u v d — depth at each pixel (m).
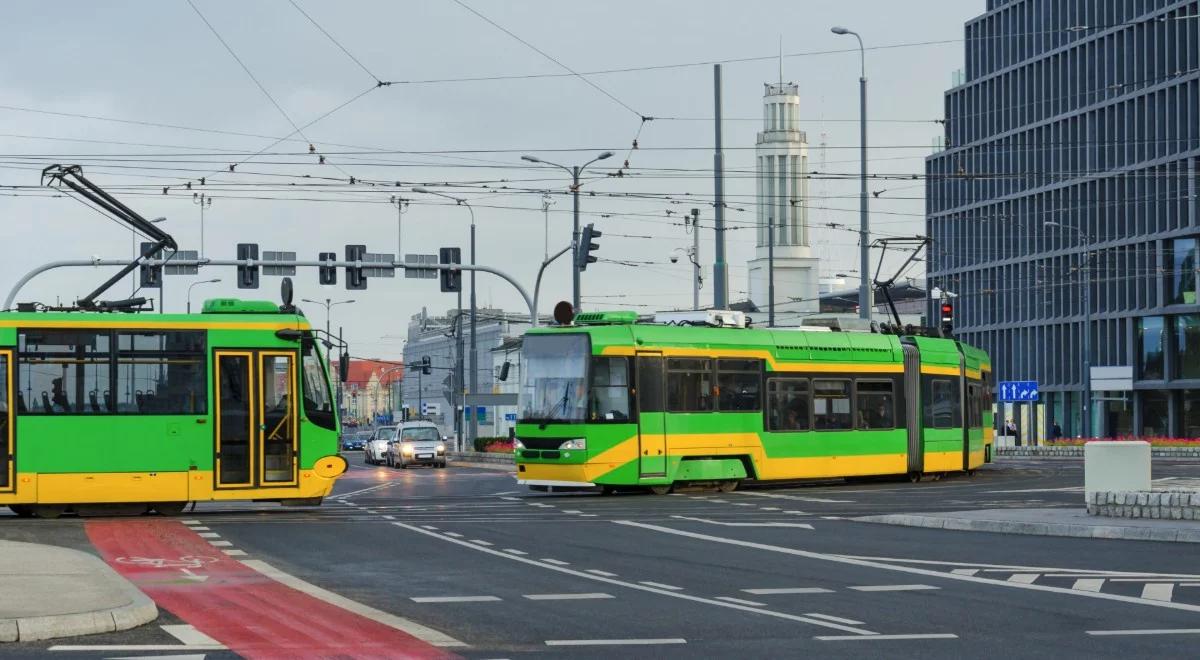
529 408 52.91
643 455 52.44
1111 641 18.11
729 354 55.31
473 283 106.25
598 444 51.66
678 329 54.09
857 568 27.23
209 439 42.53
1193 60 123.19
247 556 29.41
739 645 17.77
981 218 150.88
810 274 192.25
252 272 66.19
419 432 104.69
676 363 53.69
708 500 49.28
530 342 53.41
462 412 120.81
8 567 24.34
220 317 42.94
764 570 26.89
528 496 53.66
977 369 69.69
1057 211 137.50
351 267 66.88
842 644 17.86
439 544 32.28
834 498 50.22
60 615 18.28
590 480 51.56
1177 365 126.88
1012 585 24.38
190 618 19.98
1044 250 141.50
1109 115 133.12
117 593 20.67
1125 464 37.88
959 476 68.50
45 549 28.14
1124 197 131.12
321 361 43.88
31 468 41.38
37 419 41.56
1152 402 130.25
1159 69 126.81
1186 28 123.62
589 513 42.81
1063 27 139.12
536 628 19.22
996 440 114.31
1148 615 20.61
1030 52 144.00
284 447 43.16
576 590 23.66
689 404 53.88
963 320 153.62
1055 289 140.25
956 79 157.75
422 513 43.16
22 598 20.03
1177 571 26.38
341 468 43.88
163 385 42.41
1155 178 127.56
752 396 55.97
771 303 86.44
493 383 198.88
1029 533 35.19
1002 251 147.75
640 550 30.91
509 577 25.58
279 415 43.12
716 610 21.14
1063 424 140.12
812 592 23.44
